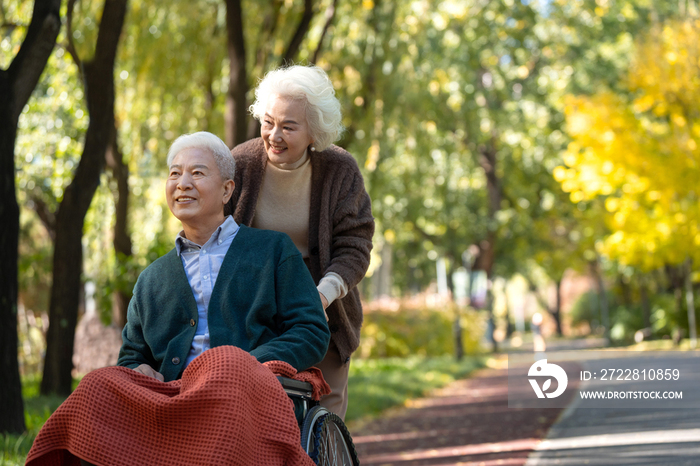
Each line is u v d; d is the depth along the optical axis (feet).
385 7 49.01
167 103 50.52
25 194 52.47
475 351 104.01
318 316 10.12
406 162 68.74
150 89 48.75
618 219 85.71
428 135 57.67
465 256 129.49
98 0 42.06
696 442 23.20
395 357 90.02
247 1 46.06
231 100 40.52
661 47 76.38
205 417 8.09
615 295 178.60
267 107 11.41
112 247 49.98
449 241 113.29
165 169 51.31
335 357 12.07
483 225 112.68
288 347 9.67
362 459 25.53
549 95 108.99
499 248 130.72
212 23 47.75
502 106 104.12
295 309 10.10
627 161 78.28
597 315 220.64
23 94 23.90
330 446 10.03
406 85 51.06
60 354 34.58
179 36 47.65
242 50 40.86
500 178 121.49
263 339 9.98
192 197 10.36
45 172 47.93
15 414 22.67
